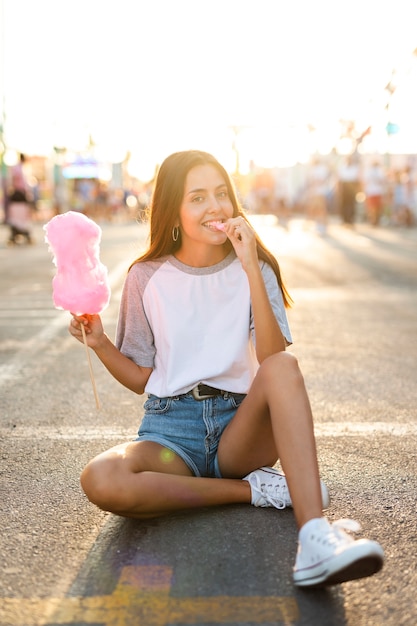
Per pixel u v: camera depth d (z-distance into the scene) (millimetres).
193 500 3268
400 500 3572
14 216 20281
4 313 9172
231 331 3418
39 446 4383
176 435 3383
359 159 27281
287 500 3391
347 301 9820
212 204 3359
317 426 4727
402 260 14797
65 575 2883
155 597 2705
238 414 3283
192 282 3443
